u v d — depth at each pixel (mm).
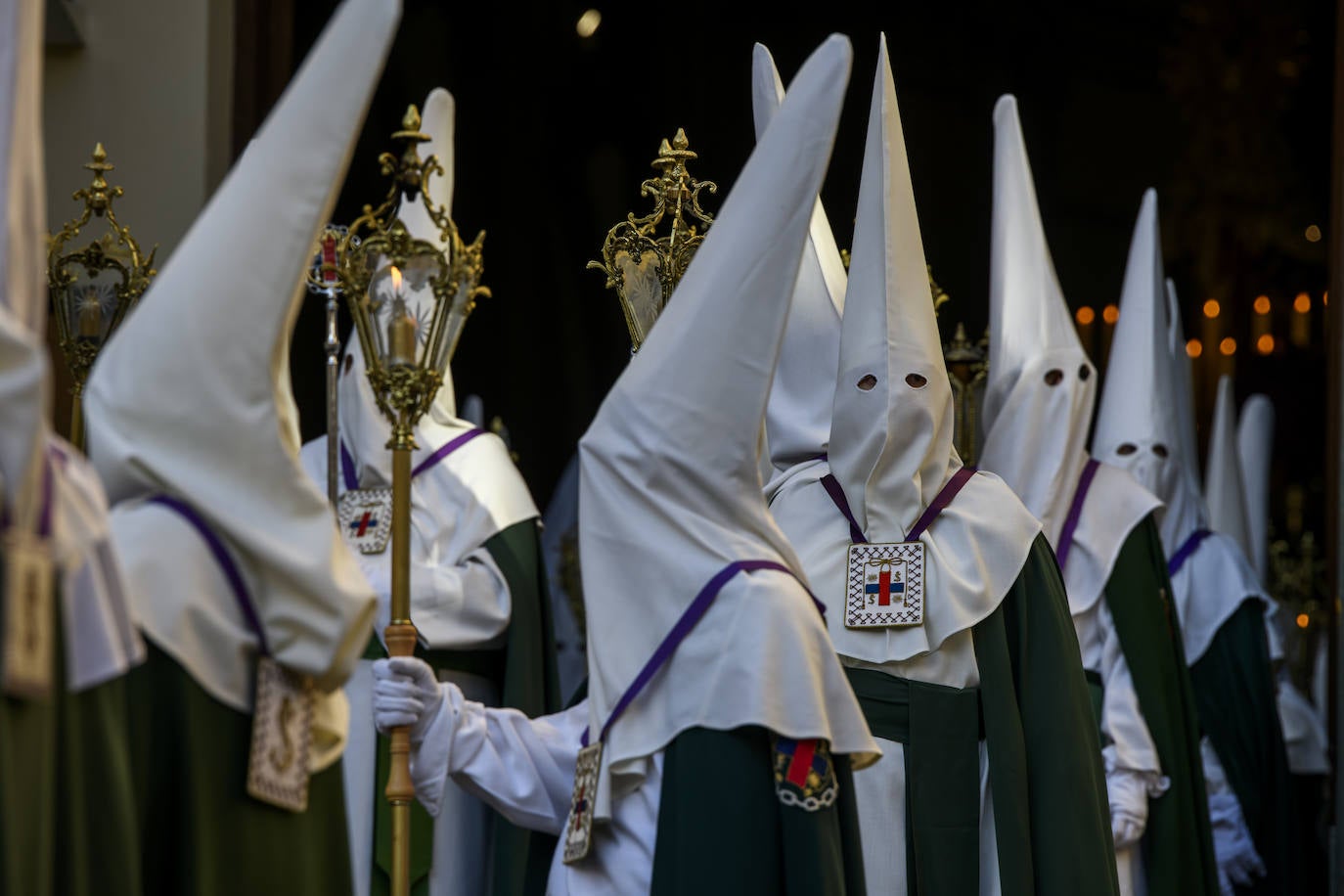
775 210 16391
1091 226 62500
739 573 16078
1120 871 25266
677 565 16156
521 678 24516
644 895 16125
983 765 20109
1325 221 62812
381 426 24703
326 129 14000
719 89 57500
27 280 12008
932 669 20047
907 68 59312
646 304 21766
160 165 32281
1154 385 31641
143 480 13367
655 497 16328
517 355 55250
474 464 25203
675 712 15961
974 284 59375
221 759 13266
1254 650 31469
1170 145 62719
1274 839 31422
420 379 16969
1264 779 31391
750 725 15727
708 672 15859
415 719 16922
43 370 11438
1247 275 62875
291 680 13680
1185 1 62531
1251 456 45031
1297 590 43781
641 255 21828
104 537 12086
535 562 25109
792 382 21750
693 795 15664
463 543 24656
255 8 33344
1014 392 27047
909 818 19719
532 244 55750
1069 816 19750
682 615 16062
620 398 16578
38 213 12156
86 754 12086
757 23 57844
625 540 16422
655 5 56719
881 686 19984
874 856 19625
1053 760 19922
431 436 25250
